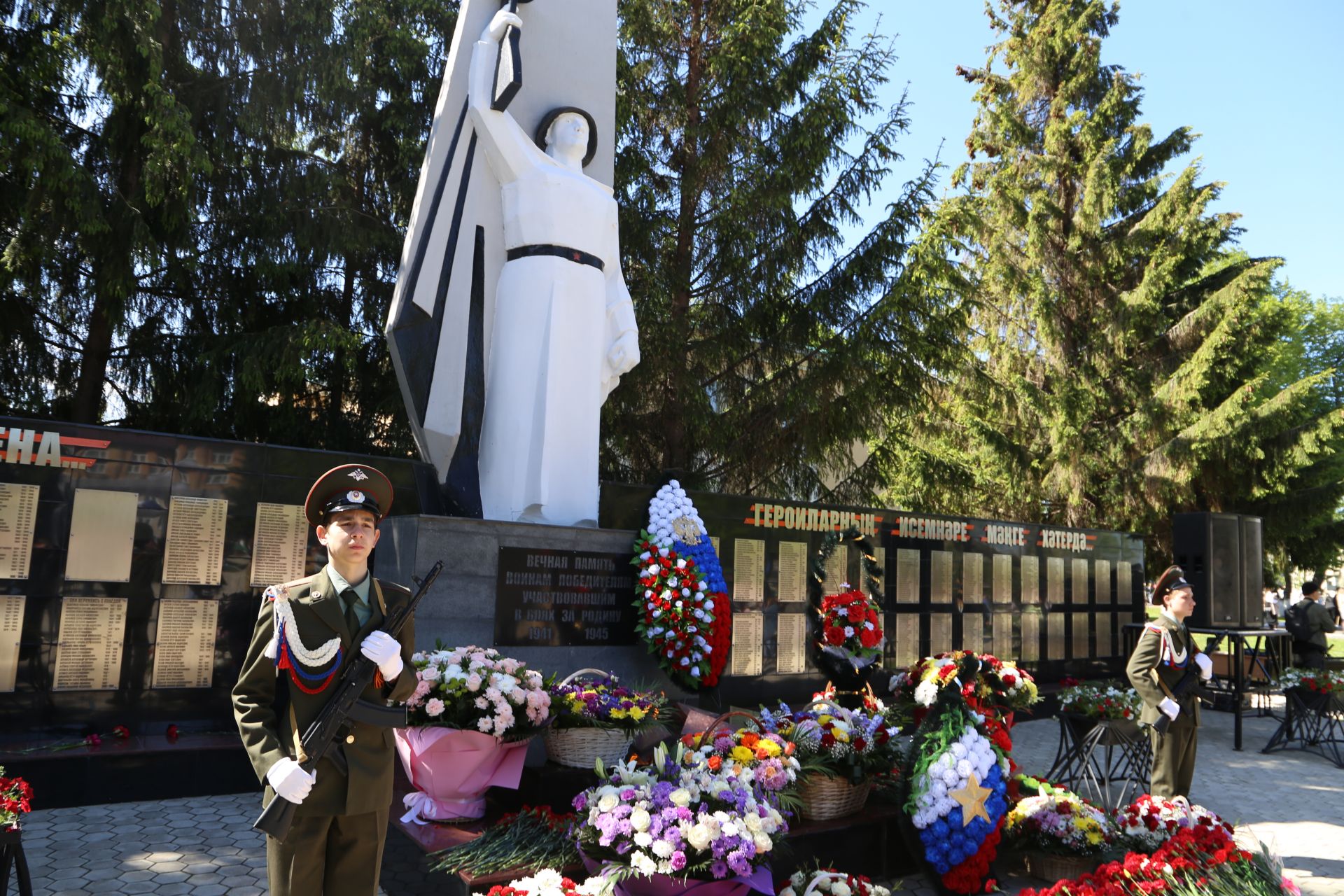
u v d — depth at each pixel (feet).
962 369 56.13
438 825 16.47
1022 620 42.50
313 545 25.77
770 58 49.49
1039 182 69.62
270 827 9.37
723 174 51.03
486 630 24.97
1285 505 65.16
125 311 42.86
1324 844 21.95
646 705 19.38
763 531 34.40
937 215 49.01
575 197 28.66
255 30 45.11
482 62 27.94
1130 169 67.31
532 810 16.87
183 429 44.75
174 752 21.63
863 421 49.78
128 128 41.96
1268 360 73.61
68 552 22.56
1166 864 15.17
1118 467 64.95
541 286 27.99
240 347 42.65
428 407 26.81
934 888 16.79
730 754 16.38
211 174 41.65
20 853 12.57
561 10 31.14
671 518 29.12
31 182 36.50
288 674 10.12
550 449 27.50
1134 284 69.00
